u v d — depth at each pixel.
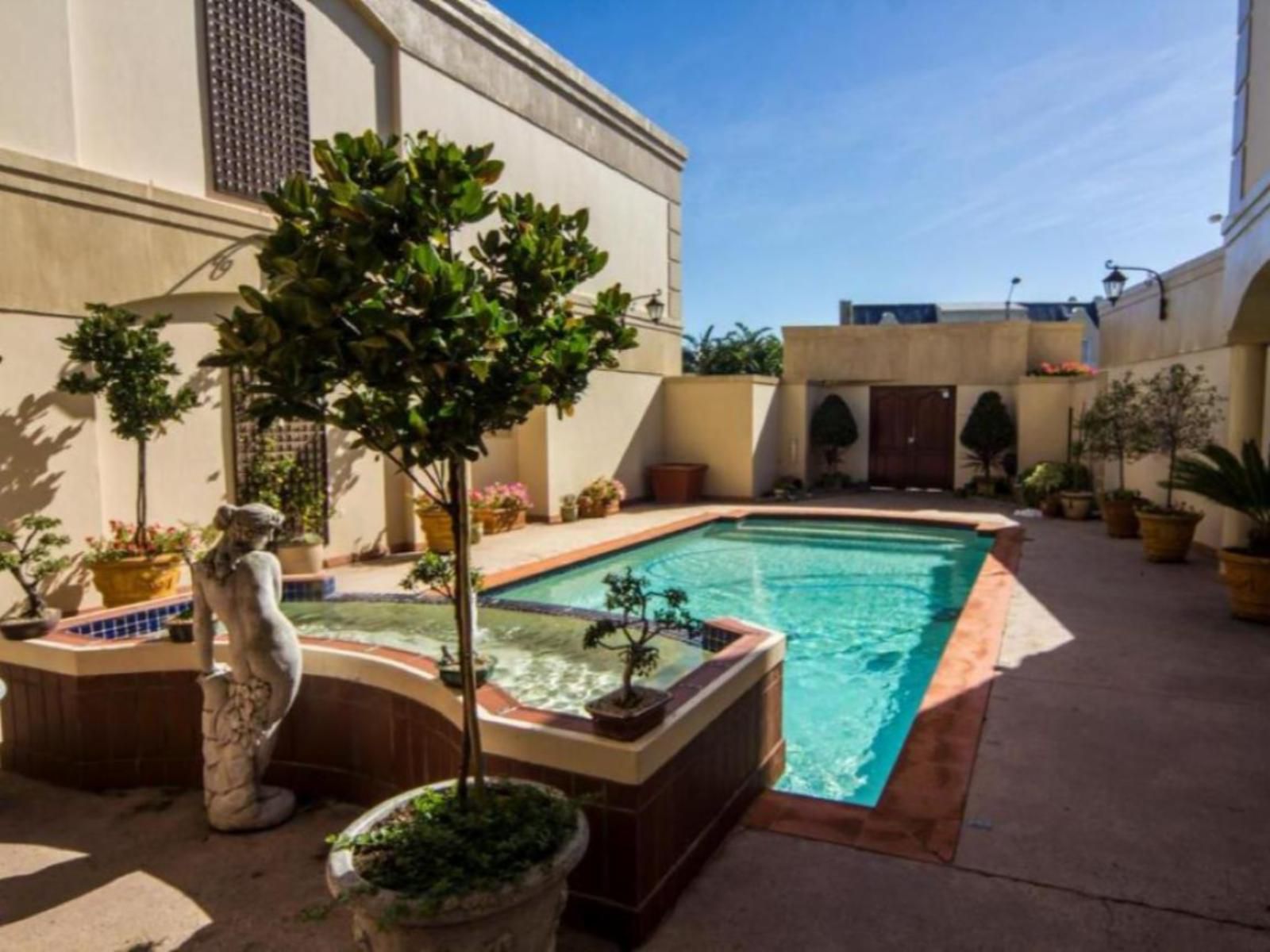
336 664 3.76
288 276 2.07
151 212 6.93
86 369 6.52
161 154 7.07
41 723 4.04
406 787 3.53
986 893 2.81
